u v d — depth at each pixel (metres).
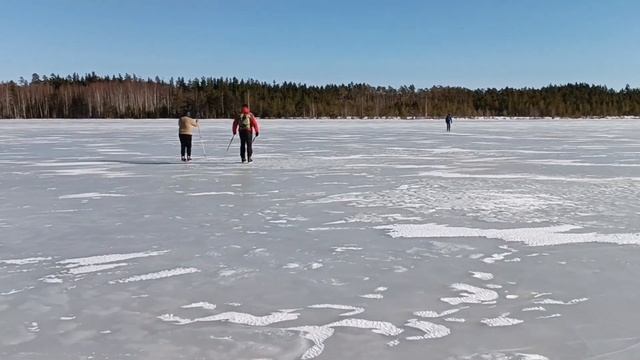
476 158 17.38
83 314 3.88
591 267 4.96
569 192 9.64
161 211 7.89
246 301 4.14
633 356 3.18
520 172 13.12
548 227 6.64
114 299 4.19
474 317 3.79
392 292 4.32
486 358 3.16
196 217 7.41
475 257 5.32
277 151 20.69
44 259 5.31
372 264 5.10
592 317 3.77
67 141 27.33
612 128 48.84
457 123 67.75
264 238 6.15
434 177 12.09
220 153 19.66
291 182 11.20
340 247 5.73
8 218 7.39
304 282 4.58
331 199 8.92
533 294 4.25
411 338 3.45
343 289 4.40
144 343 3.39
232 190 10.02
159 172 13.15
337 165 14.98
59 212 7.84
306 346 3.34
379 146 23.75
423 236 6.21
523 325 3.64
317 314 3.86
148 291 4.37
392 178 11.90
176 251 5.59
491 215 7.43
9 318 3.82
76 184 10.95
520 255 5.38
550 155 18.58
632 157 17.66
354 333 3.53
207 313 3.90
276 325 3.67
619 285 4.45
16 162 15.95
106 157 17.80
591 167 14.33
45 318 3.82
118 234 6.38
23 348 3.34
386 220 7.14
